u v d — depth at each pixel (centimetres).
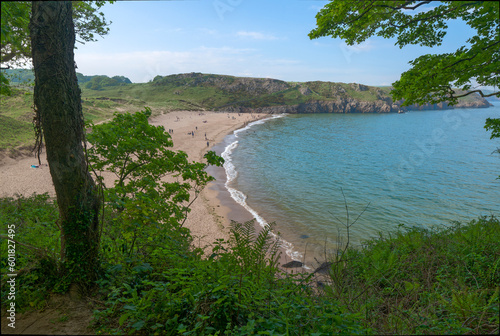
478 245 582
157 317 300
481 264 473
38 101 316
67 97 323
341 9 462
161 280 396
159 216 542
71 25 333
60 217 345
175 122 8544
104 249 412
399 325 311
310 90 16888
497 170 3912
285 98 15525
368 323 318
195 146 5050
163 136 768
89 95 15312
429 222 2033
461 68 536
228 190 2681
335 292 430
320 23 505
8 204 683
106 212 509
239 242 407
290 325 293
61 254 351
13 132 3509
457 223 833
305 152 5128
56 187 335
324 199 2528
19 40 346
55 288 329
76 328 282
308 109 15188
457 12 481
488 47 488
